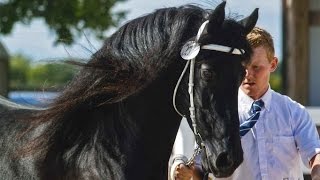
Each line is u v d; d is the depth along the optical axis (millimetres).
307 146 5844
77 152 5176
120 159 5105
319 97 13375
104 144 5121
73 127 5223
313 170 5707
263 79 5832
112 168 5078
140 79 5070
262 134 5898
